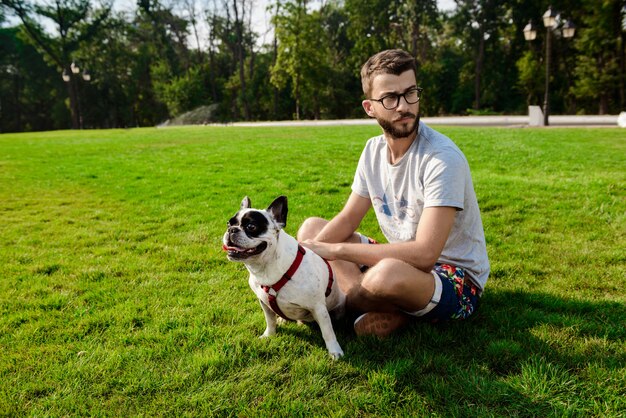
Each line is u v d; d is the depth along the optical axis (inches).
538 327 120.6
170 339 122.4
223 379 104.8
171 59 2474.2
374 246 113.5
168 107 2258.9
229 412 93.7
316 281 111.0
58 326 133.3
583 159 402.9
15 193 339.3
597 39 1402.6
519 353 108.4
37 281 168.7
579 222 219.1
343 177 359.6
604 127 730.8
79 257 196.5
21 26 2108.8
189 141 727.7
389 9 2037.4
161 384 103.3
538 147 486.9
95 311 142.9
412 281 105.2
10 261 191.9
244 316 137.5
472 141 550.9
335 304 126.3
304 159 462.6
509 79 1891.0
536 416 89.1
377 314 118.4
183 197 314.5
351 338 122.3
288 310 114.6
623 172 336.2
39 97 2471.7
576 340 113.8
